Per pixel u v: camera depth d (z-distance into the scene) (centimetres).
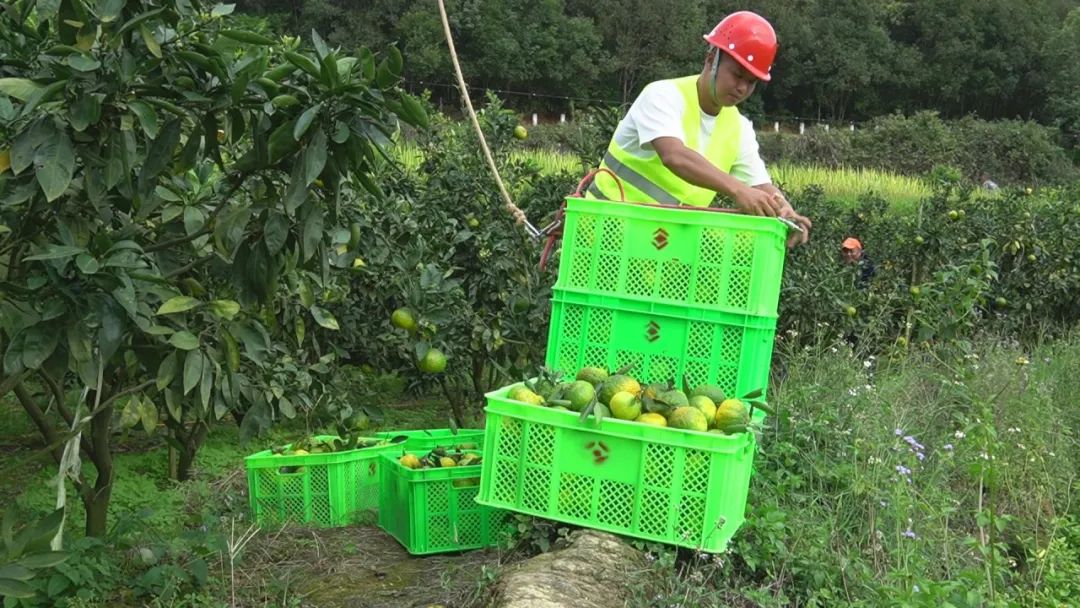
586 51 5756
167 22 311
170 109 313
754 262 403
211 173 445
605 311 423
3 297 322
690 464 375
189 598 396
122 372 436
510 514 451
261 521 502
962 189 1162
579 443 386
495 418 396
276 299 521
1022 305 1137
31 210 328
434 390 818
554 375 411
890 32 7056
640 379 420
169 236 401
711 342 410
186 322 378
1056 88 6562
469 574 414
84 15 293
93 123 303
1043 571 464
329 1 4928
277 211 336
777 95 6612
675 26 5878
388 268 639
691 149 434
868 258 1059
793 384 630
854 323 910
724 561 391
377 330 675
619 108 760
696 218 409
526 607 326
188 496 561
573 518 389
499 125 727
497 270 664
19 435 673
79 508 531
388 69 298
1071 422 718
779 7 6400
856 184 2559
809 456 512
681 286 414
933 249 1077
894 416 581
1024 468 559
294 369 498
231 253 338
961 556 457
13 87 295
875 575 419
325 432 644
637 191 460
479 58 5256
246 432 448
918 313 840
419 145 777
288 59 298
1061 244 1175
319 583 429
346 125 306
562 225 465
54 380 418
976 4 6806
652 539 379
